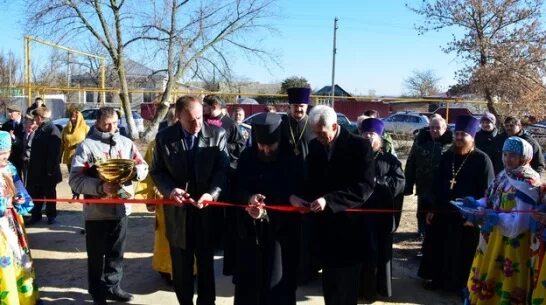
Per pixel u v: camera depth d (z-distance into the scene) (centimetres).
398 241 722
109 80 3038
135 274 570
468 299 428
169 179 414
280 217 387
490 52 2138
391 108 3262
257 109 2844
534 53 2086
